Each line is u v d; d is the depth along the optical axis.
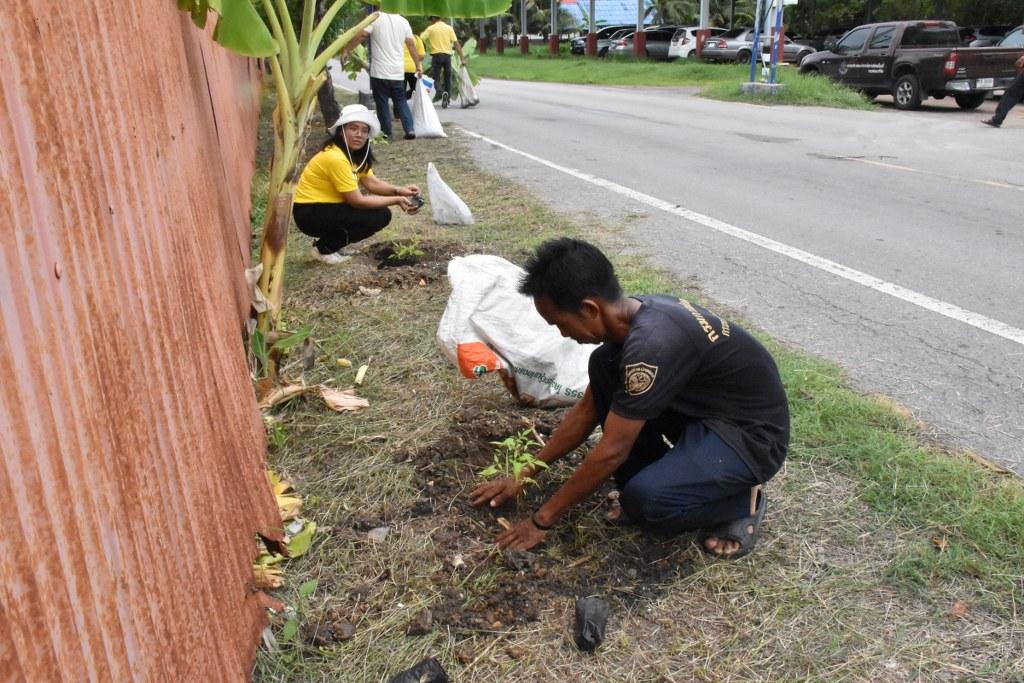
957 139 12.12
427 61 16.53
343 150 5.62
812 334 4.50
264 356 3.80
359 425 3.62
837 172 9.34
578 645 2.39
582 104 18.14
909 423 3.46
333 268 5.73
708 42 31.41
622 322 2.60
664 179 8.87
